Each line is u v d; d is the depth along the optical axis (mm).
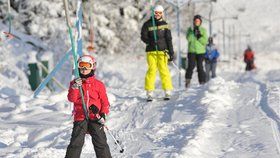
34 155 12102
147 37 18797
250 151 11586
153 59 18781
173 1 29703
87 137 13164
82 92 10477
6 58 34531
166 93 18812
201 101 17141
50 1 44594
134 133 14305
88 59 10625
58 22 43812
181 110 16562
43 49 39812
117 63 48000
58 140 13656
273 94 18672
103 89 10648
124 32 52688
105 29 50750
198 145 12070
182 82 34031
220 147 12078
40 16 44156
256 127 13812
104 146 10500
